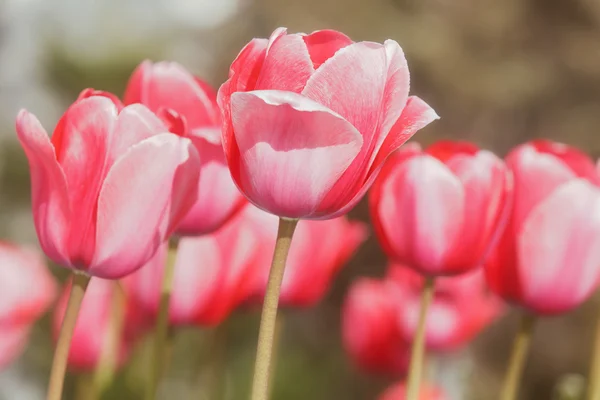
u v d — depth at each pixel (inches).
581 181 34.1
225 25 188.1
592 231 34.0
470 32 177.9
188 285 37.0
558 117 177.6
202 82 33.0
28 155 30.0
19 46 190.2
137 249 30.0
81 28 191.0
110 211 29.7
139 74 32.7
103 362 38.7
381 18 173.3
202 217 32.9
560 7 181.8
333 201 29.1
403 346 48.2
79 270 30.1
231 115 28.8
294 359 75.6
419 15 175.5
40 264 41.6
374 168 29.4
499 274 34.5
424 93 175.6
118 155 29.8
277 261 29.3
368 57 28.6
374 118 28.9
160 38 194.1
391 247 33.6
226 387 52.7
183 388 57.1
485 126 176.1
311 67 28.9
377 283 51.4
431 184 33.1
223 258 37.1
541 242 34.1
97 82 187.6
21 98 189.5
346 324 51.3
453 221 33.0
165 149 29.7
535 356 151.6
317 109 28.3
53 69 188.9
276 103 28.3
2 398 101.0
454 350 47.3
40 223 30.0
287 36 28.9
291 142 28.8
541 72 176.6
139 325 41.1
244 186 29.3
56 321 42.3
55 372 29.8
